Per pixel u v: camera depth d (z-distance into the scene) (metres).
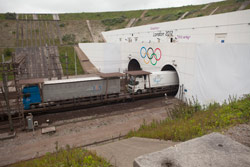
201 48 22.62
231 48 19.47
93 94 24.50
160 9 84.19
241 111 9.30
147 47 33.59
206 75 22.45
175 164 3.38
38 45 57.00
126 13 91.38
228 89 20.02
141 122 19.53
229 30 23.20
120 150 8.17
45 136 16.88
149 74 26.95
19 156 13.81
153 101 26.44
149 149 7.43
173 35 33.41
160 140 8.70
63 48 52.56
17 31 65.12
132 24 74.88
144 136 10.45
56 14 88.19
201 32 27.53
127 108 23.80
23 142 15.89
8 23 69.75
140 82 26.78
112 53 44.81
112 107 24.20
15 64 18.42
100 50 46.41
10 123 17.61
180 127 9.28
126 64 41.97
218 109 11.06
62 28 72.69
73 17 86.69
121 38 52.97
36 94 21.58
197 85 23.73
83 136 16.77
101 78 24.72
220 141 4.14
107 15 91.38
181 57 25.81
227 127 7.67
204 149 3.84
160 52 30.16
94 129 18.11
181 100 26.50
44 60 45.84
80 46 49.00
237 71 19.06
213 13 47.81
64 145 15.28
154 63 32.06
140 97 27.69
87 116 21.34
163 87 28.61
